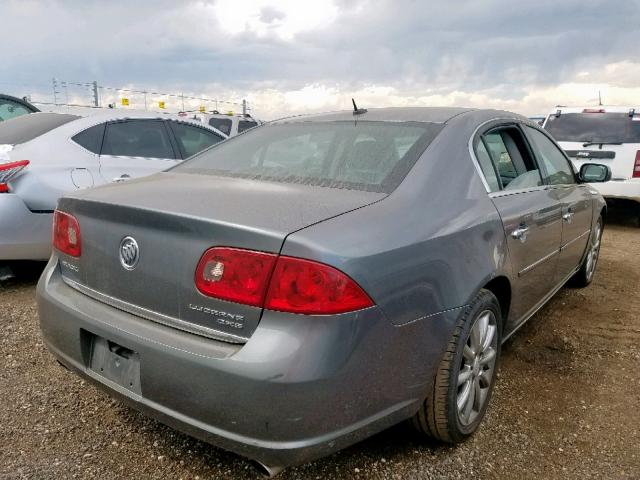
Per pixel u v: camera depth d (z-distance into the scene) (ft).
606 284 17.34
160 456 7.94
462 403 8.16
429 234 7.14
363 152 8.50
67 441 8.19
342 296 5.92
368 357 6.22
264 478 7.51
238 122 44.37
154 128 18.31
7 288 15.03
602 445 8.54
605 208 16.71
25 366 10.44
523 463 8.04
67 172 15.35
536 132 12.05
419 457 8.09
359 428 6.39
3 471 7.41
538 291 11.19
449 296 7.27
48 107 20.56
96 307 7.38
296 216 6.42
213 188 7.74
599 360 11.67
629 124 28.12
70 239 7.98
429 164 8.08
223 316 6.18
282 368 5.75
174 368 6.27
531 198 10.32
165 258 6.63
